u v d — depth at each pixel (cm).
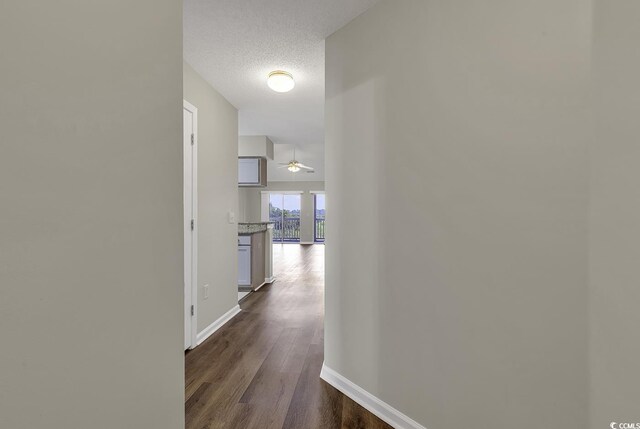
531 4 128
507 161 135
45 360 59
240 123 487
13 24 53
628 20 102
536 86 126
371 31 202
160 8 95
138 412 85
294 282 581
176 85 104
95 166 70
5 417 52
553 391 121
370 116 201
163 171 96
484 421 142
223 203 362
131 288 82
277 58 274
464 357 150
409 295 176
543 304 124
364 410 198
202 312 313
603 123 108
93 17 70
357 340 210
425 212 168
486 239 142
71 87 64
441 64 161
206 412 194
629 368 102
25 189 55
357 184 211
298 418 189
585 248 112
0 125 51
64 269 63
